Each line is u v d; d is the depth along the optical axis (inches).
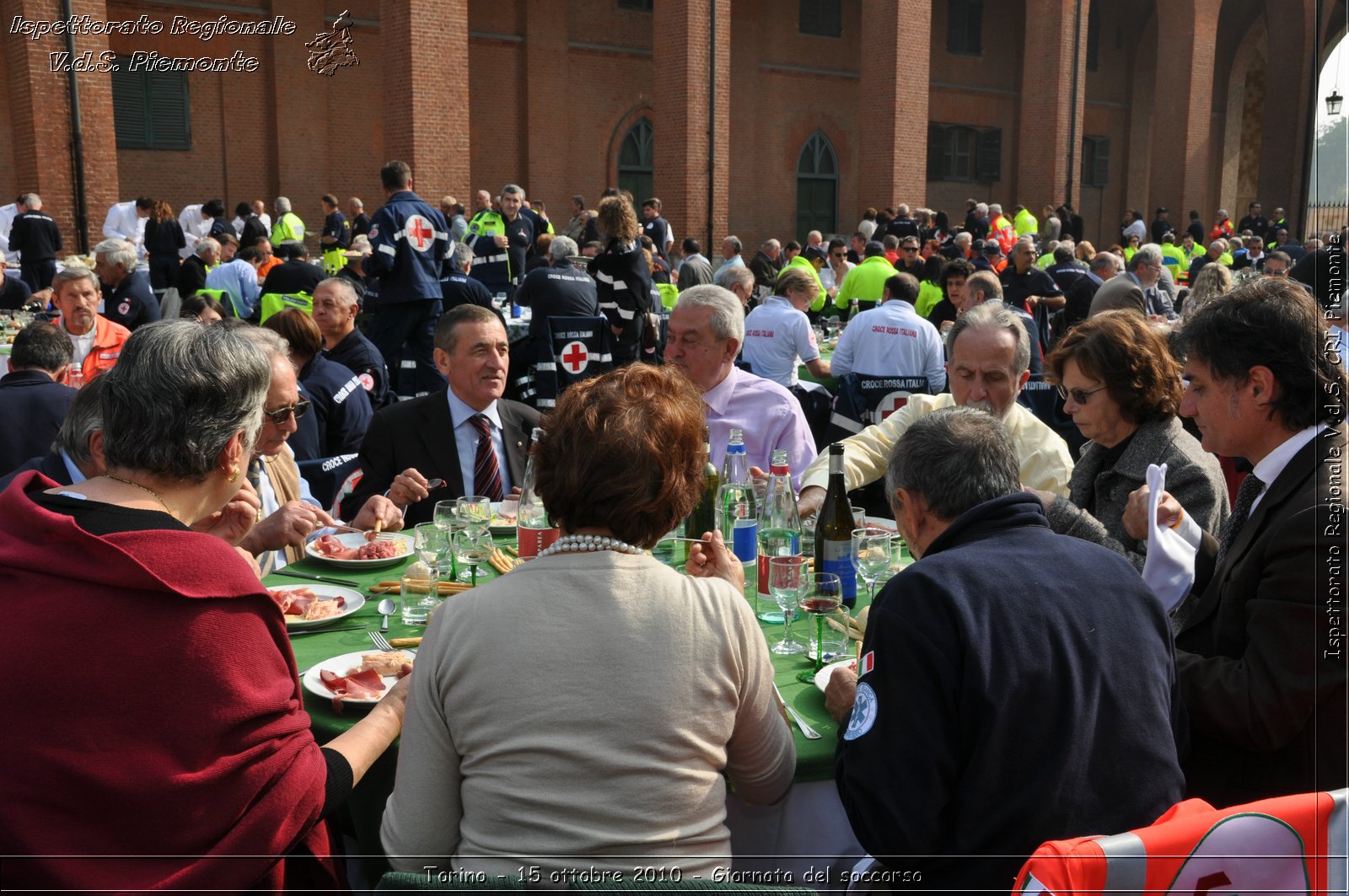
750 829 85.0
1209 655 90.7
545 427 71.9
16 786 62.2
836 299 557.3
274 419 137.3
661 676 65.7
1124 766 69.2
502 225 540.4
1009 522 77.2
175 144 725.9
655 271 569.0
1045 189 991.0
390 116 648.4
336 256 608.7
